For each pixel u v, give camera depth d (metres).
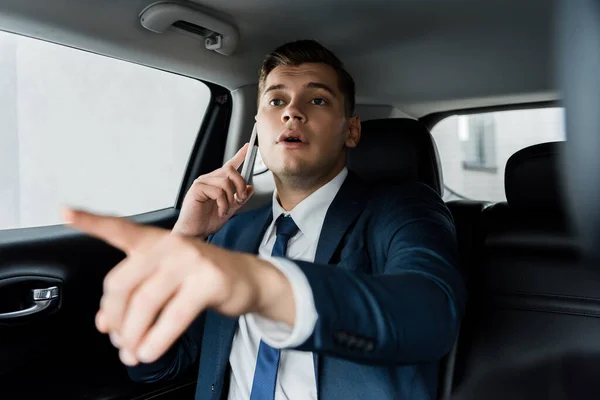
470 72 1.96
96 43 1.41
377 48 1.71
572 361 1.10
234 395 1.17
